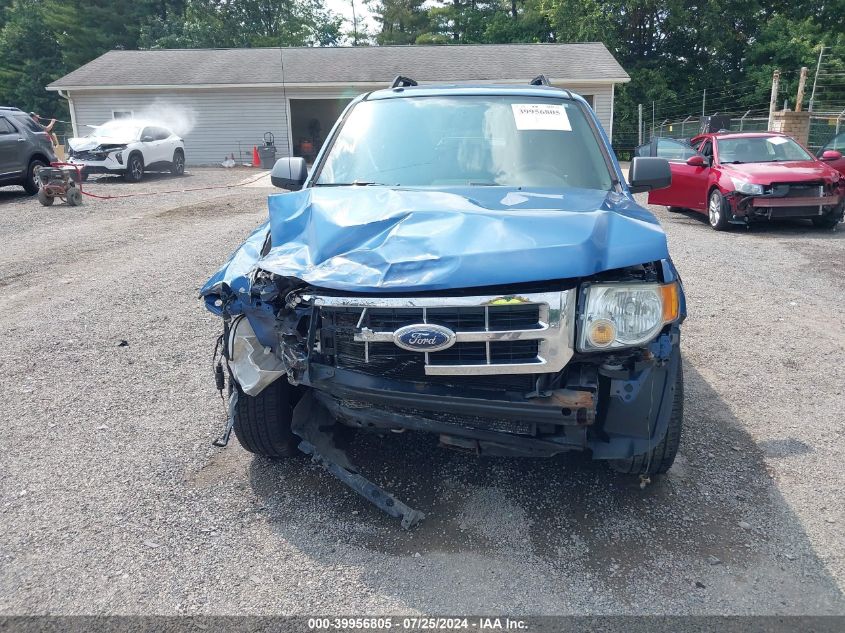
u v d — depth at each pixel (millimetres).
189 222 12641
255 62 31219
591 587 2912
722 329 6273
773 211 11016
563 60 29797
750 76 35469
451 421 3135
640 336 2898
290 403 3791
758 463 3908
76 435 4254
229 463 3932
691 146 13500
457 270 2832
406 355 2975
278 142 29859
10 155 15891
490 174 4090
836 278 8094
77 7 44250
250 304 3223
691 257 9328
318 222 3297
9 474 3795
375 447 4066
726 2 35406
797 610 2771
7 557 3096
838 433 4262
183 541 3225
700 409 4621
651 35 37125
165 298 7332
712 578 2963
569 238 2928
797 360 5508
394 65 30125
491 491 3631
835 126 20656
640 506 3492
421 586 2924
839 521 3355
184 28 44000
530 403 2930
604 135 4422
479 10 50219
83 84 28906
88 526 3328
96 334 6160
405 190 3689
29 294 7535
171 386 5008
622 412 3051
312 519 3402
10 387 4988
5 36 45219
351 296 2930
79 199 15031
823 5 36344
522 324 2859
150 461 3943
